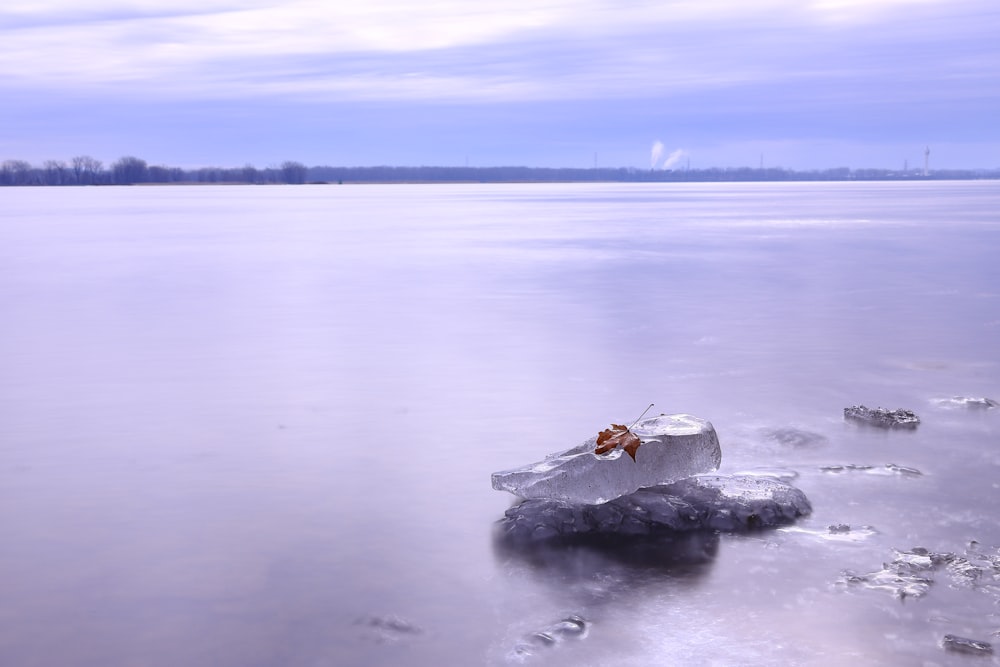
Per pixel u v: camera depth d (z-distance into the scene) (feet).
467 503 24.90
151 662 16.66
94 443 30.83
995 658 16.42
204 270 90.74
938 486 25.67
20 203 331.36
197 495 25.54
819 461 27.99
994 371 41.19
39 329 55.36
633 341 49.75
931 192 512.22
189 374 42.14
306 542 22.15
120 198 415.44
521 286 75.97
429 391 38.19
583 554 21.39
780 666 16.29
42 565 20.86
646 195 490.49
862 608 18.45
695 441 25.13
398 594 19.33
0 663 16.63
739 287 74.18
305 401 36.73
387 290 73.92
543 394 37.42
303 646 17.17
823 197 406.82
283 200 385.29
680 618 18.15
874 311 60.39
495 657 16.74
